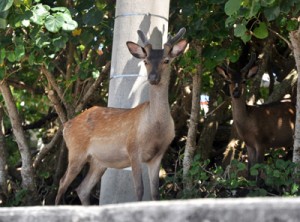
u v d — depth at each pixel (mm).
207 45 12914
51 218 3242
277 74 16766
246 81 14531
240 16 10391
